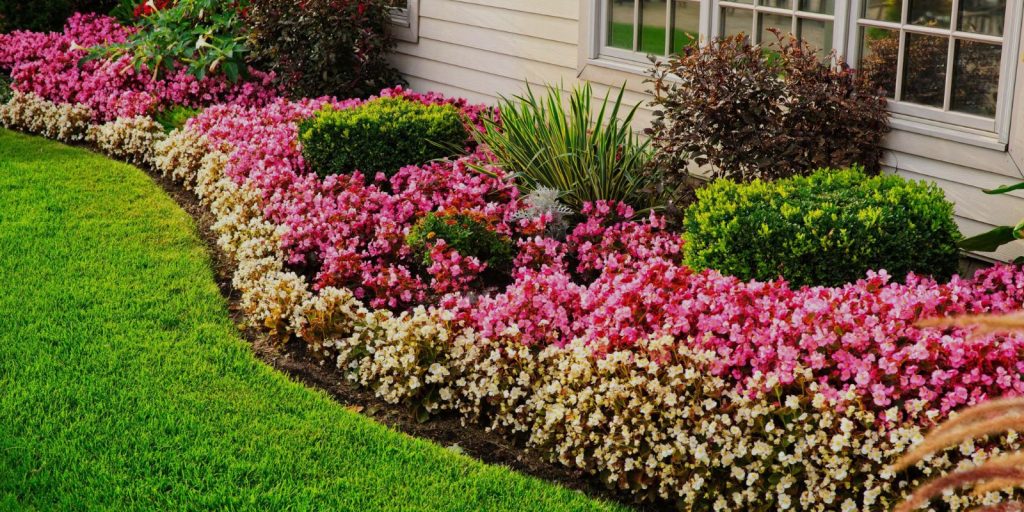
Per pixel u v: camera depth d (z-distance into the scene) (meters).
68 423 3.84
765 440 3.39
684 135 5.10
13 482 3.46
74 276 5.29
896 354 3.33
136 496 3.41
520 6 7.07
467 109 7.24
